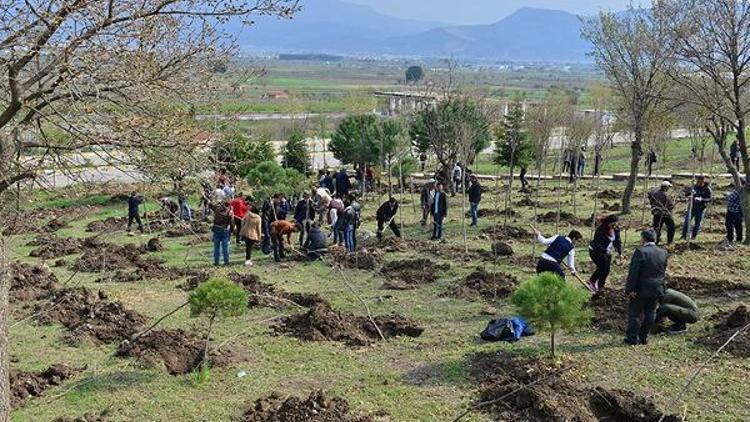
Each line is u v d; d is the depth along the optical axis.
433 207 20.84
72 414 8.91
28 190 7.50
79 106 6.84
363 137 31.31
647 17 21.86
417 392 9.43
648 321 10.84
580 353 10.58
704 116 19.00
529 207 26.55
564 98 42.78
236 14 7.17
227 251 18.00
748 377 9.52
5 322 7.23
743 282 14.30
